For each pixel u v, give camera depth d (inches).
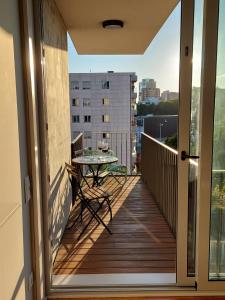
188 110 87.1
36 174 78.0
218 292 92.3
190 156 88.5
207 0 80.7
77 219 152.9
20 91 70.8
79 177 161.6
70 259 115.0
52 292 92.2
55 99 123.6
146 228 145.1
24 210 72.2
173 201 138.5
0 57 56.6
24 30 71.7
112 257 116.6
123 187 215.8
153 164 190.1
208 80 84.0
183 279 93.8
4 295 56.1
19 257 66.7
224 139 87.4
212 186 89.2
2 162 56.3
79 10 126.2
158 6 119.5
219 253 92.4
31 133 75.5
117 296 92.0
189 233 93.1
